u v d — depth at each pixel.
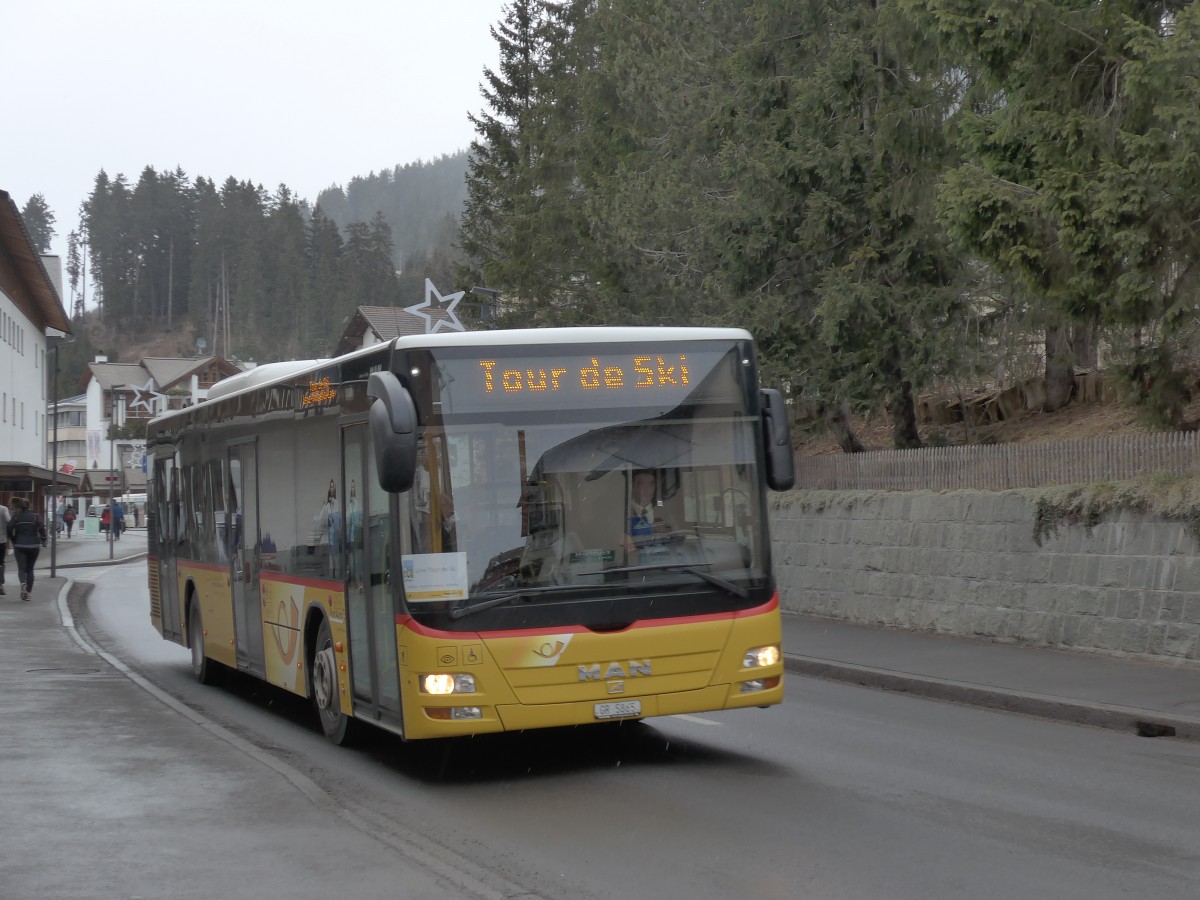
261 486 13.13
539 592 9.23
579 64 42.75
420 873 6.73
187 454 16.41
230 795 8.68
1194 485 14.40
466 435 9.32
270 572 12.82
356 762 10.66
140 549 60.88
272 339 174.12
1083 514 15.80
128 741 10.91
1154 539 14.81
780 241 22.72
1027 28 15.09
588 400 9.55
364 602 10.20
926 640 17.70
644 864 7.12
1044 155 15.20
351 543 10.50
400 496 9.36
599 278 33.62
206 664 16.00
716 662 9.52
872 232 22.14
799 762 10.13
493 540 9.24
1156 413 16.89
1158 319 15.05
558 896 6.50
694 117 25.92
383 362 9.70
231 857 7.07
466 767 10.30
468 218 49.22
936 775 9.54
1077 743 10.91
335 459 10.84
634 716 9.35
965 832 7.74
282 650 12.52
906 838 7.60
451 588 9.15
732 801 8.73
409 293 177.50
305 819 7.97
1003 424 24.78
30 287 68.19
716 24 26.52
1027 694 12.68
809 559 22.00
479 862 7.25
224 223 192.75
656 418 9.66
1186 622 14.30
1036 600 16.58
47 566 46.47
